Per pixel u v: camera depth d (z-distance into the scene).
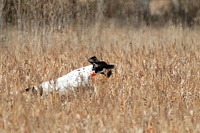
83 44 28.08
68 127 13.12
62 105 15.71
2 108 14.80
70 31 29.06
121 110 15.48
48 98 15.75
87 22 33.31
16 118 13.76
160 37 32.28
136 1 42.78
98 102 15.77
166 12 50.09
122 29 36.69
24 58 23.12
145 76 19.09
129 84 17.64
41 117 13.73
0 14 29.47
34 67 20.27
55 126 13.09
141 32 32.47
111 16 43.06
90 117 13.97
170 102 16.31
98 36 31.62
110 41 31.02
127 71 20.06
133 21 39.84
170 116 14.88
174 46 26.80
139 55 23.91
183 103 15.67
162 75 18.92
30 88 16.64
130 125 13.72
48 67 20.42
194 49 26.77
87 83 16.92
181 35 32.97
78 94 16.06
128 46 27.69
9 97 16.25
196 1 48.66
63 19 29.67
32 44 27.02
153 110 15.21
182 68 20.91
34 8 29.16
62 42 27.83
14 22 32.31
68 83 16.69
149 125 13.81
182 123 13.49
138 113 14.39
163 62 22.34
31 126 13.01
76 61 21.98
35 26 28.97
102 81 18.06
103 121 13.51
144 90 17.25
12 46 27.00
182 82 18.39
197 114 14.75
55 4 29.42
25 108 14.10
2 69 20.23
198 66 21.72
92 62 17.02
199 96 17.06
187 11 47.69
